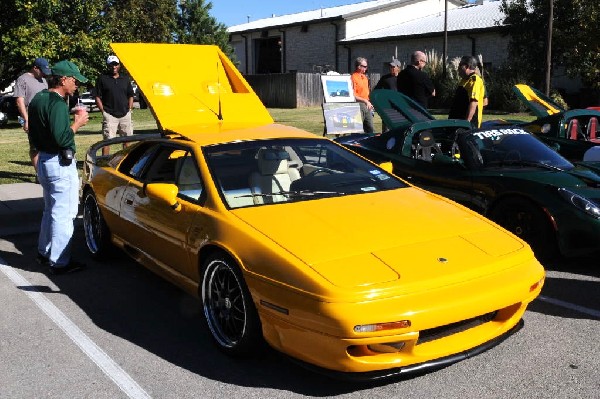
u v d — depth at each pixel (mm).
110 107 9797
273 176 4430
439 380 3441
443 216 3953
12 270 5727
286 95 33531
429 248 3475
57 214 5445
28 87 8305
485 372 3521
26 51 22500
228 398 3309
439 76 28016
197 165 4398
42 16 23391
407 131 6711
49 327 4355
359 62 11273
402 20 39312
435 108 27719
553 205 5246
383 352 3123
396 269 3234
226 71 6898
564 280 5121
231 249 3605
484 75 26422
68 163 5363
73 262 5652
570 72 22125
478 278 3295
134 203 4953
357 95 11266
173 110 6215
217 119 6324
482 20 31172
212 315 3936
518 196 5492
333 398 3279
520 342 3922
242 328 3672
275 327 3336
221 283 3855
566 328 4141
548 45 16703
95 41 24203
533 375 3473
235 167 4359
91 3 24547
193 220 4086
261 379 3520
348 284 3098
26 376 3617
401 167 6512
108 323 4418
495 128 6418
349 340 3023
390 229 3662
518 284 3418
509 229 5629
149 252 4840
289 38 41781
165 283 5309
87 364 3764
